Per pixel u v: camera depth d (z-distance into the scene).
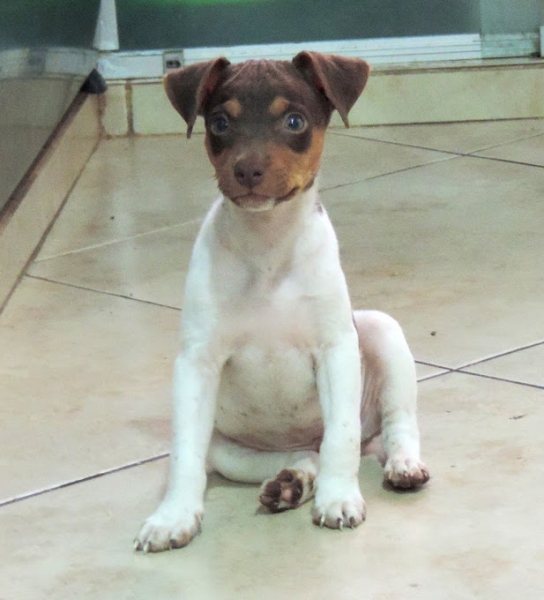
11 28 1.61
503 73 2.45
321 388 1.21
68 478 1.27
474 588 1.10
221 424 1.26
